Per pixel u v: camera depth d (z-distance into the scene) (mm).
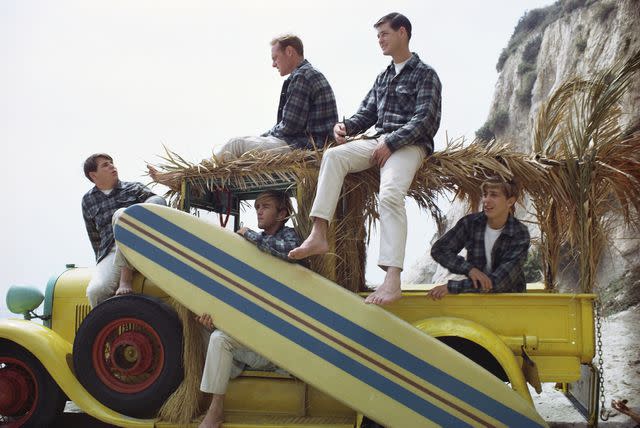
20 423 3654
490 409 3086
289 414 3533
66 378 3580
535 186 3715
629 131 3711
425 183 3684
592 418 3441
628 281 7859
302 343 3281
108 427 4082
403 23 3771
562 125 3848
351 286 3604
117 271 3863
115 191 4211
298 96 3955
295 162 3635
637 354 5375
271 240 3496
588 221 3545
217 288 3404
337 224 3605
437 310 3428
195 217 3533
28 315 4152
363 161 3516
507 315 3342
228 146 3818
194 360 3527
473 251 3650
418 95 3639
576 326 3281
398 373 3178
